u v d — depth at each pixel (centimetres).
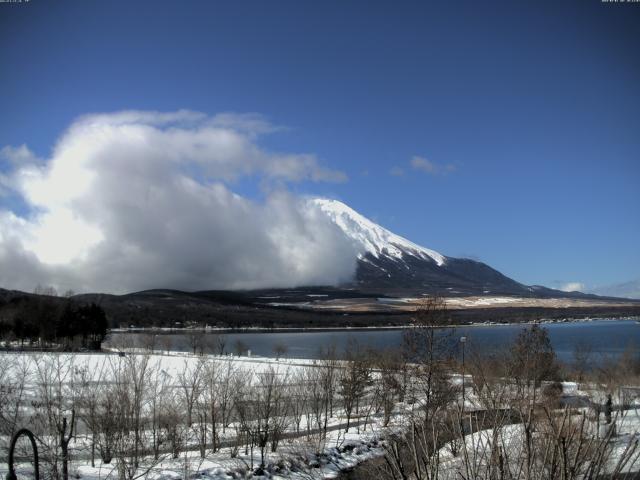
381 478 1044
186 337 15312
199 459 2564
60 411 2394
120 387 3081
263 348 15875
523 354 3697
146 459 2542
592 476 780
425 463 871
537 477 833
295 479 2470
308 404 3897
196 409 3241
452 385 2967
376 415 3809
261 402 3222
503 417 996
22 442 2266
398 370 3822
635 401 3509
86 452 2533
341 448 2861
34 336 10594
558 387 3431
